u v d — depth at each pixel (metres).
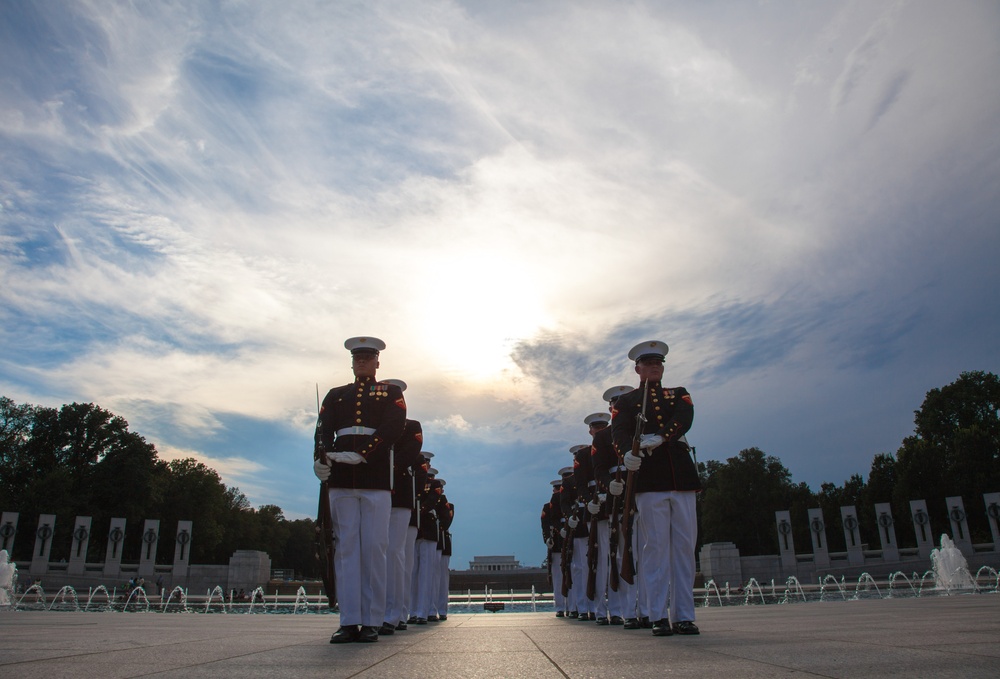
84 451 70.94
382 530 8.19
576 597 15.40
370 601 8.07
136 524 73.44
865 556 50.47
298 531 140.12
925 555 48.28
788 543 50.22
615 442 8.52
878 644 5.27
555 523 17.86
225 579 51.03
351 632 7.46
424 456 13.85
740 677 3.74
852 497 77.44
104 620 11.81
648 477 8.24
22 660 4.88
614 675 4.04
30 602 38.00
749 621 9.72
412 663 4.95
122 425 72.75
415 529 13.16
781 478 83.50
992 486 58.84
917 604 12.96
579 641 7.01
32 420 71.50
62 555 64.56
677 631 7.81
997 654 4.40
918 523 49.00
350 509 8.04
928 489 61.19
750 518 80.31
